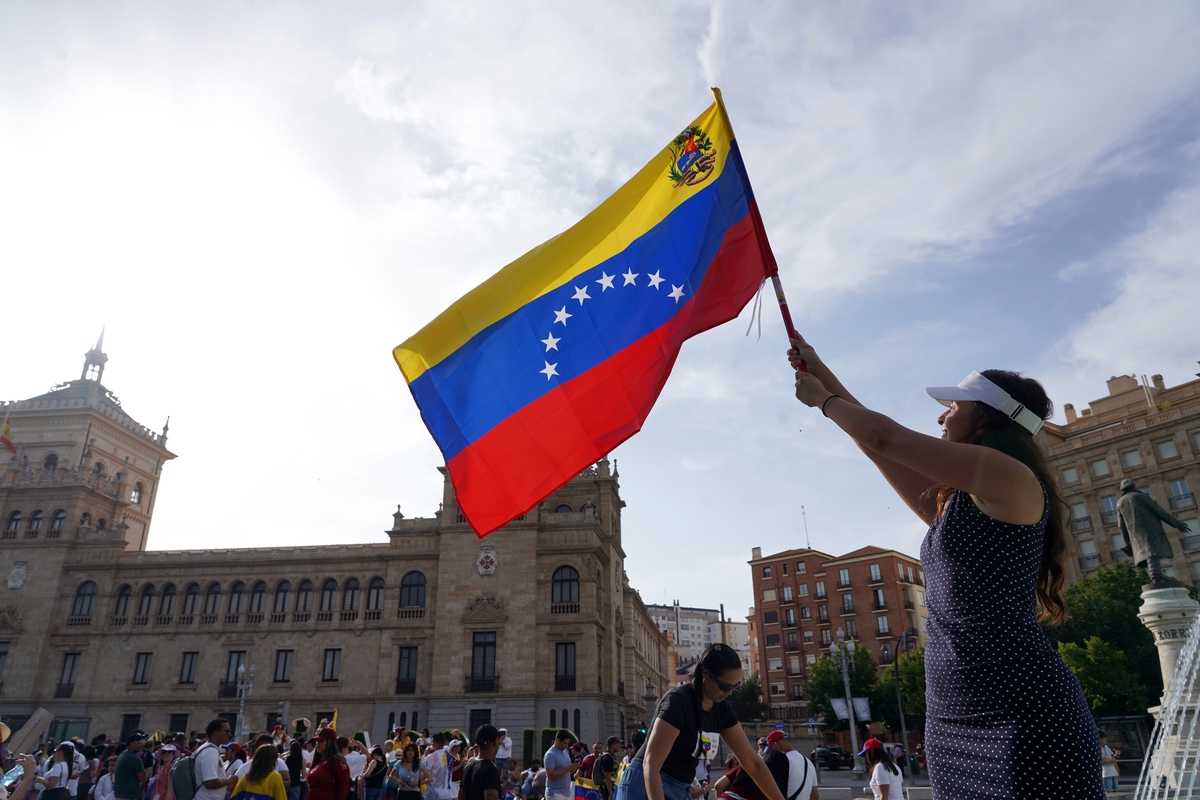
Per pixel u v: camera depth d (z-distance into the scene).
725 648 5.28
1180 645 17.27
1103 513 65.50
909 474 3.12
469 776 10.41
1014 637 2.23
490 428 6.83
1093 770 2.11
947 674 2.35
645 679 84.81
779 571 105.44
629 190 7.46
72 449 72.25
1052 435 72.56
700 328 6.80
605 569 65.12
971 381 2.69
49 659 62.12
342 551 62.94
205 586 63.34
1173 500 61.81
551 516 61.44
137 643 62.09
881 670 92.81
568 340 7.03
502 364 6.99
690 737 5.13
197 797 11.85
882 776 11.88
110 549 64.94
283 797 10.73
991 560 2.30
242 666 60.66
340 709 58.25
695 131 7.45
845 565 99.69
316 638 60.81
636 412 6.75
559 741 18.62
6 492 66.81
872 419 2.56
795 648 100.81
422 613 60.03
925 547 2.61
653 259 7.17
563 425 6.82
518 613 57.88
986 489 2.29
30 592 63.59
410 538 62.53
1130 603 50.84
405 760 17.09
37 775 19.33
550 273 7.24
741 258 6.93
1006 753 2.13
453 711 55.81
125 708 60.16
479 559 59.69
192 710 59.66
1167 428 63.09
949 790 2.29
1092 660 45.47
